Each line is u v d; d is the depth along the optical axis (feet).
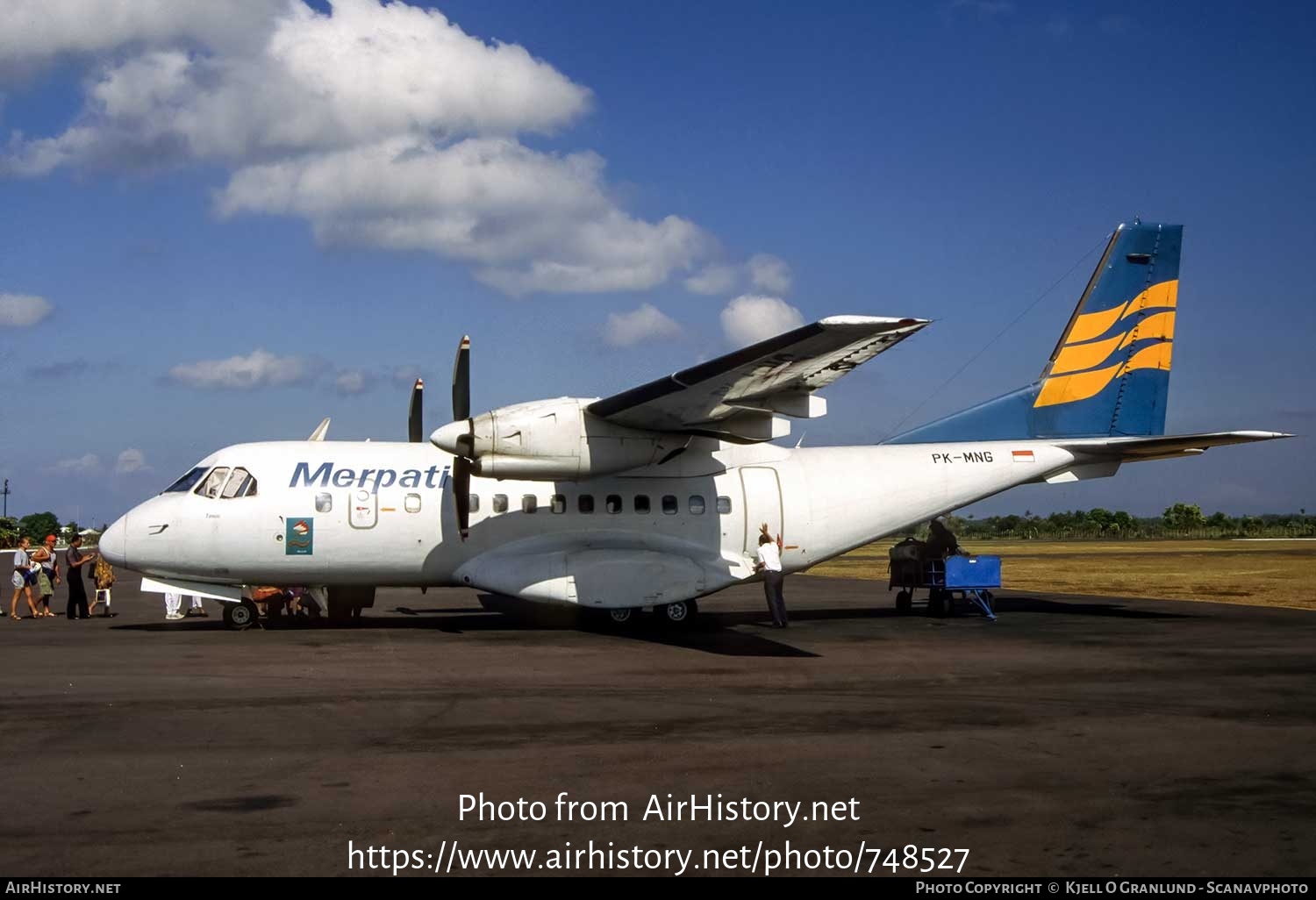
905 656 43.39
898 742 26.94
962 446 60.03
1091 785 22.82
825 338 40.55
